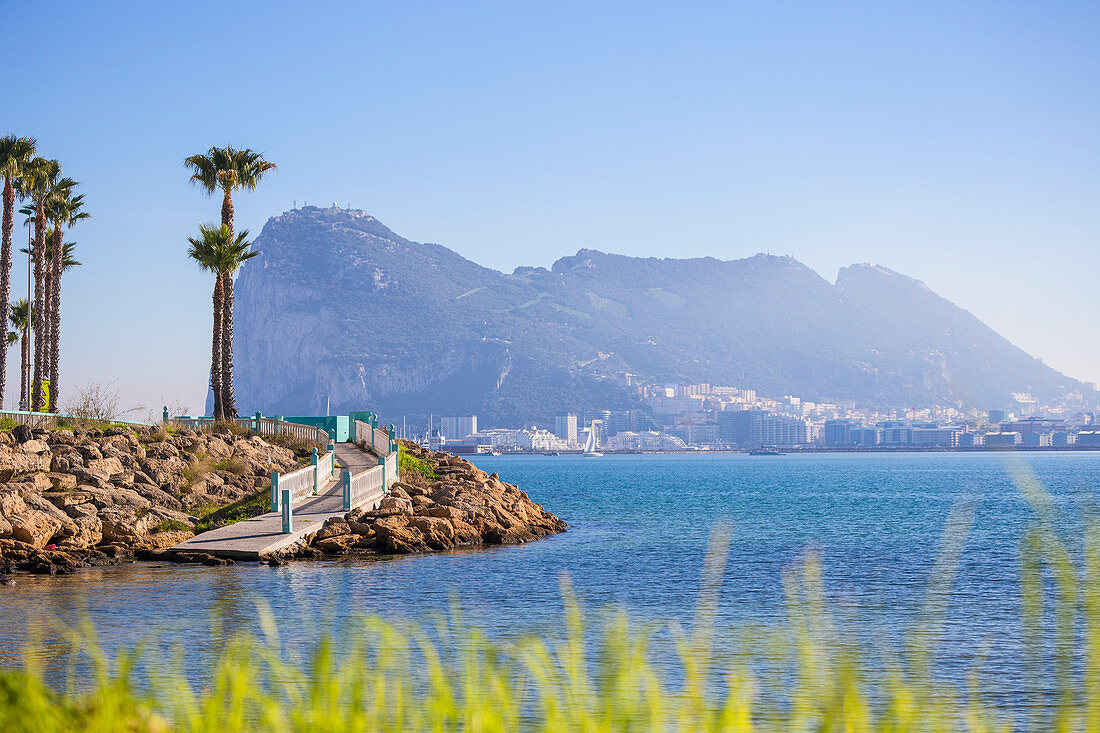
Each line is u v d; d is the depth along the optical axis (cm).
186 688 557
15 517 2739
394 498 3794
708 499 8744
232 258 5197
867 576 3000
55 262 6078
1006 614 2208
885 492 10294
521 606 2195
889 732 460
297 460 4509
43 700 528
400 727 494
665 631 1831
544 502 8194
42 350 5678
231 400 5234
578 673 480
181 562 2756
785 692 1279
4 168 5175
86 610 1962
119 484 3419
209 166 5409
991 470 19588
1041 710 1289
